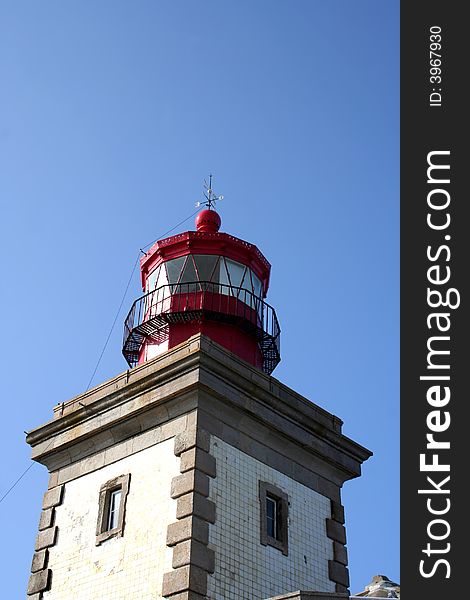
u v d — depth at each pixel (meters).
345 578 22.28
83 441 22.56
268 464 21.62
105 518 21.09
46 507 22.56
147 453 20.98
